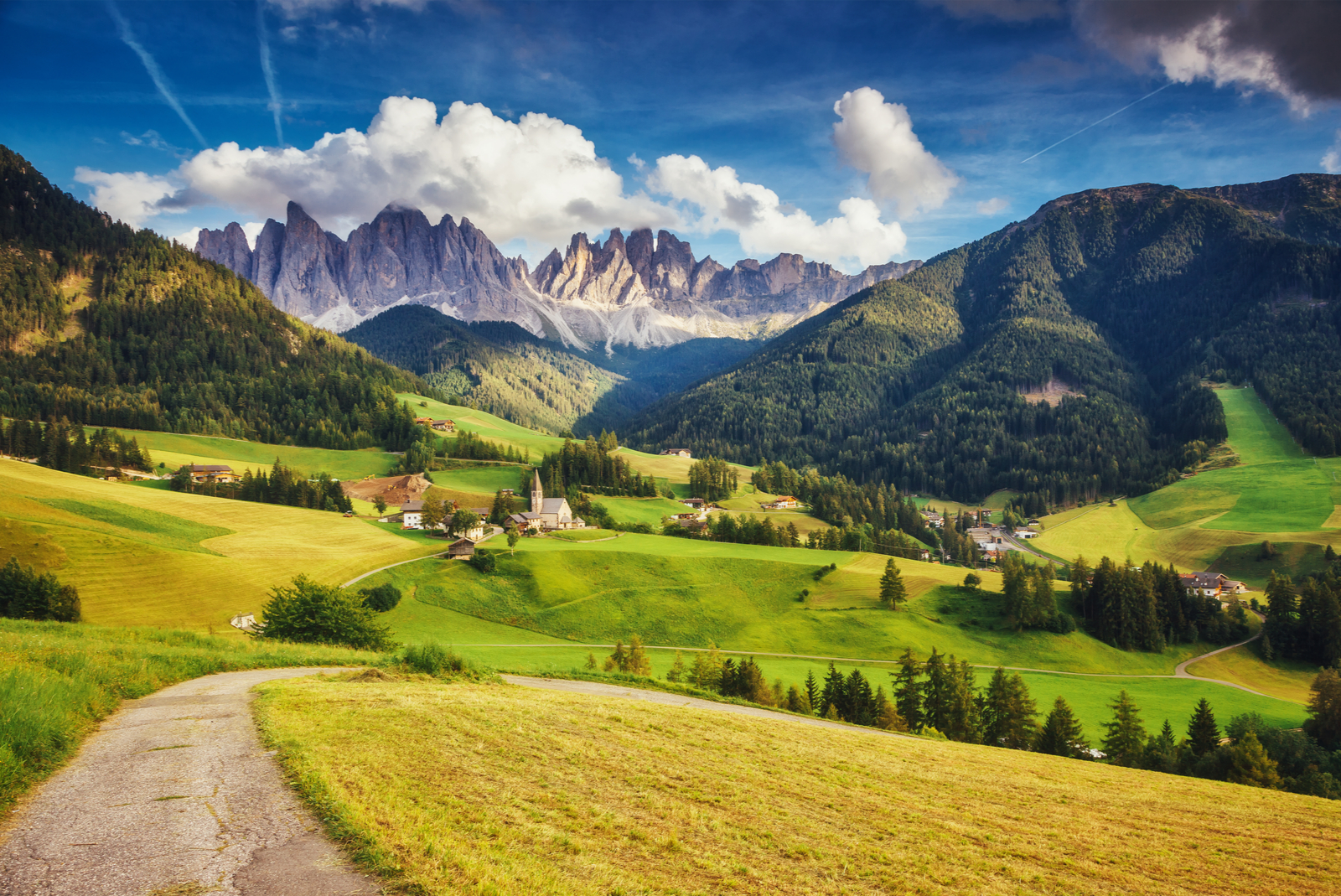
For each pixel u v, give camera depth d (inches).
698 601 4675.2
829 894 615.2
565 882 531.2
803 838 756.6
